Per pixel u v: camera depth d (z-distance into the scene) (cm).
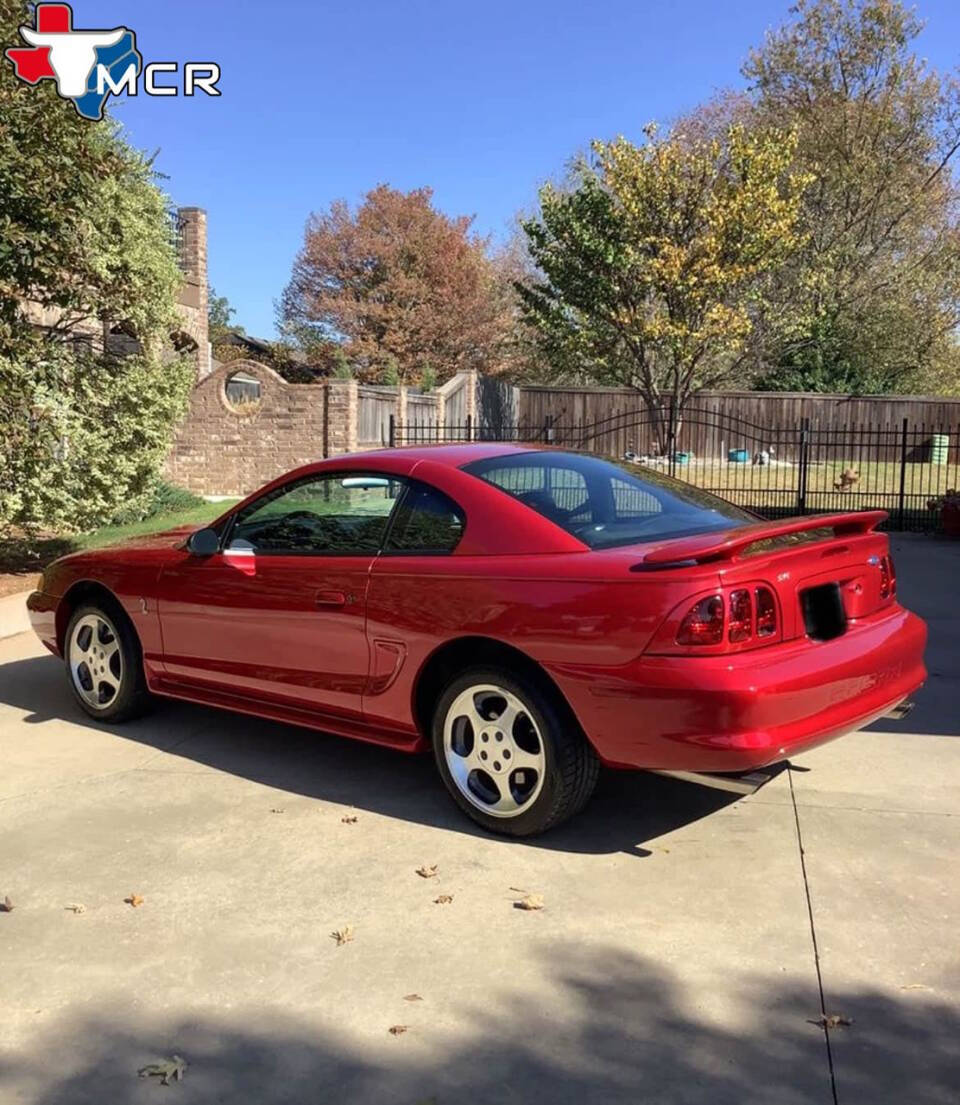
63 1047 283
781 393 2753
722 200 2225
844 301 3384
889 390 3466
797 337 2903
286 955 330
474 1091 262
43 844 417
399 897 369
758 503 1856
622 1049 279
